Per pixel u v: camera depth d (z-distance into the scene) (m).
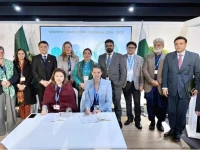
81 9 4.03
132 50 3.23
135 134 3.08
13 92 3.01
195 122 3.02
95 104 2.40
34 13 4.01
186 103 2.69
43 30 4.22
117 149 1.32
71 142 1.40
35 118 1.93
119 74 3.16
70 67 3.41
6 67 2.91
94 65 2.93
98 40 4.30
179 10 4.04
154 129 3.29
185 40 2.56
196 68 2.58
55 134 1.54
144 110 4.15
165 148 2.64
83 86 2.99
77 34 4.28
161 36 4.25
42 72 3.15
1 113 2.94
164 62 2.77
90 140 1.43
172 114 2.82
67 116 1.99
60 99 2.32
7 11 3.98
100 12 4.05
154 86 3.09
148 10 4.06
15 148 1.33
